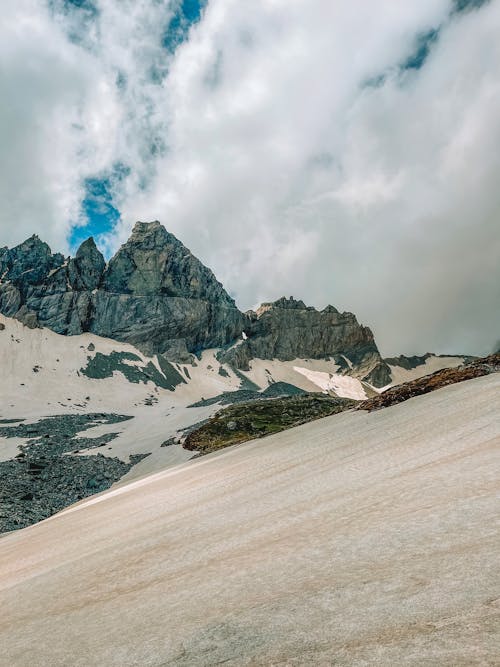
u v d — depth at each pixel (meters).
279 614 7.28
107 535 22.86
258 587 9.01
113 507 36.78
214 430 109.25
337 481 19.38
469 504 10.53
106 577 13.91
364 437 32.75
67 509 62.47
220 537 14.94
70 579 15.20
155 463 95.44
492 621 5.15
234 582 9.79
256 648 6.32
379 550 9.17
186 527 18.36
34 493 79.69
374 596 6.95
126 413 180.75
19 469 96.75
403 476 16.22
